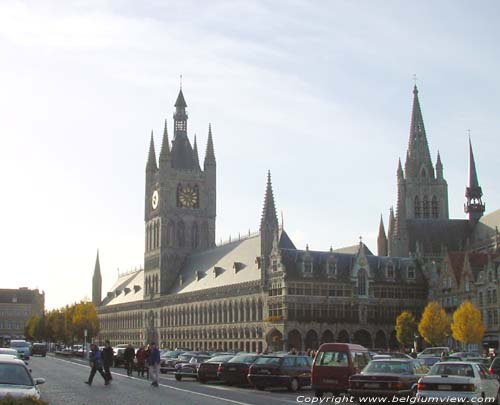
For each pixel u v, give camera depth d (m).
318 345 165.12
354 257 174.12
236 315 185.00
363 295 172.50
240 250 198.50
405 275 179.62
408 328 160.62
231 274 192.88
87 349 160.62
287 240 183.88
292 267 166.62
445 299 171.00
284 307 163.25
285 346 161.88
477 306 158.12
